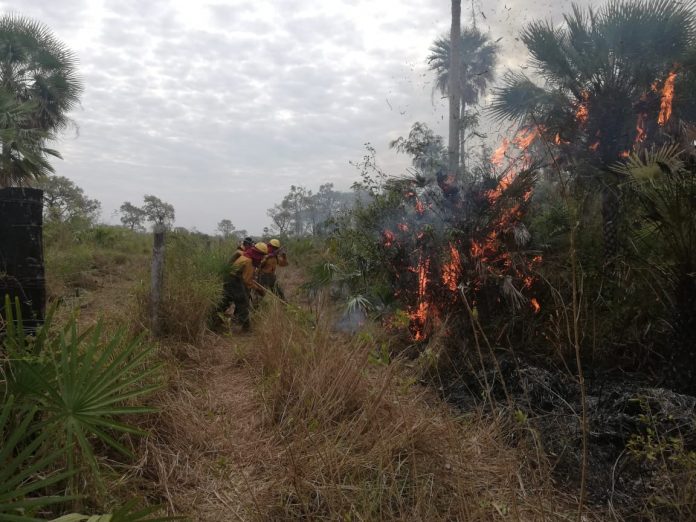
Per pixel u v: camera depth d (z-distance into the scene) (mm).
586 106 5152
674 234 3145
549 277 4199
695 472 2062
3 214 2758
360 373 3221
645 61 5070
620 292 3854
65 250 10977
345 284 6109
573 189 4609
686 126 4781
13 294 2762
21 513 1586
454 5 10508
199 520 2160
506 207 4453
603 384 3230
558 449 2629
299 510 2182
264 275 6762
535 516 2186
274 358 3863
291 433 2842
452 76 10492
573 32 5523
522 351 3930
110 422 1995
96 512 1964
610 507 2221
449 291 4402
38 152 11438
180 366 4020
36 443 1611
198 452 2719
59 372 1918
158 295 4676
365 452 2564
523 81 5977
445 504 2211
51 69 14359
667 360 3383
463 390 3553
